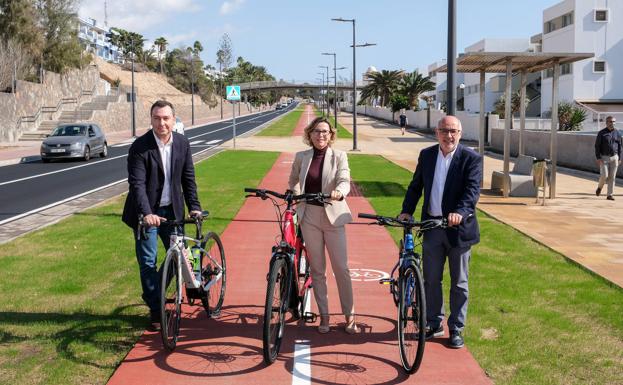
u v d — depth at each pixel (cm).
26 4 4475
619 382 427
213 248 612
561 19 4703
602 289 650
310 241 521
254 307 605
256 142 3819
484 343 502
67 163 2478
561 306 594
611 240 912
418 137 4509
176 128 3005
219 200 1337
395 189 1562
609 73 4494
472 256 802
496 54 1345
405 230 483
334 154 524
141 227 510
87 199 1430
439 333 518
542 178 1291
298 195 502
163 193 530
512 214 1172
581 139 2122
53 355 473
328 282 691
